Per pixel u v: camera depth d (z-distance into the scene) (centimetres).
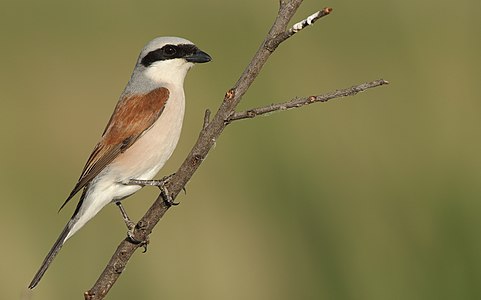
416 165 1218
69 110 1391
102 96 1412
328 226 1124
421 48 1434
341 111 1316
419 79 1373
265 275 1085
